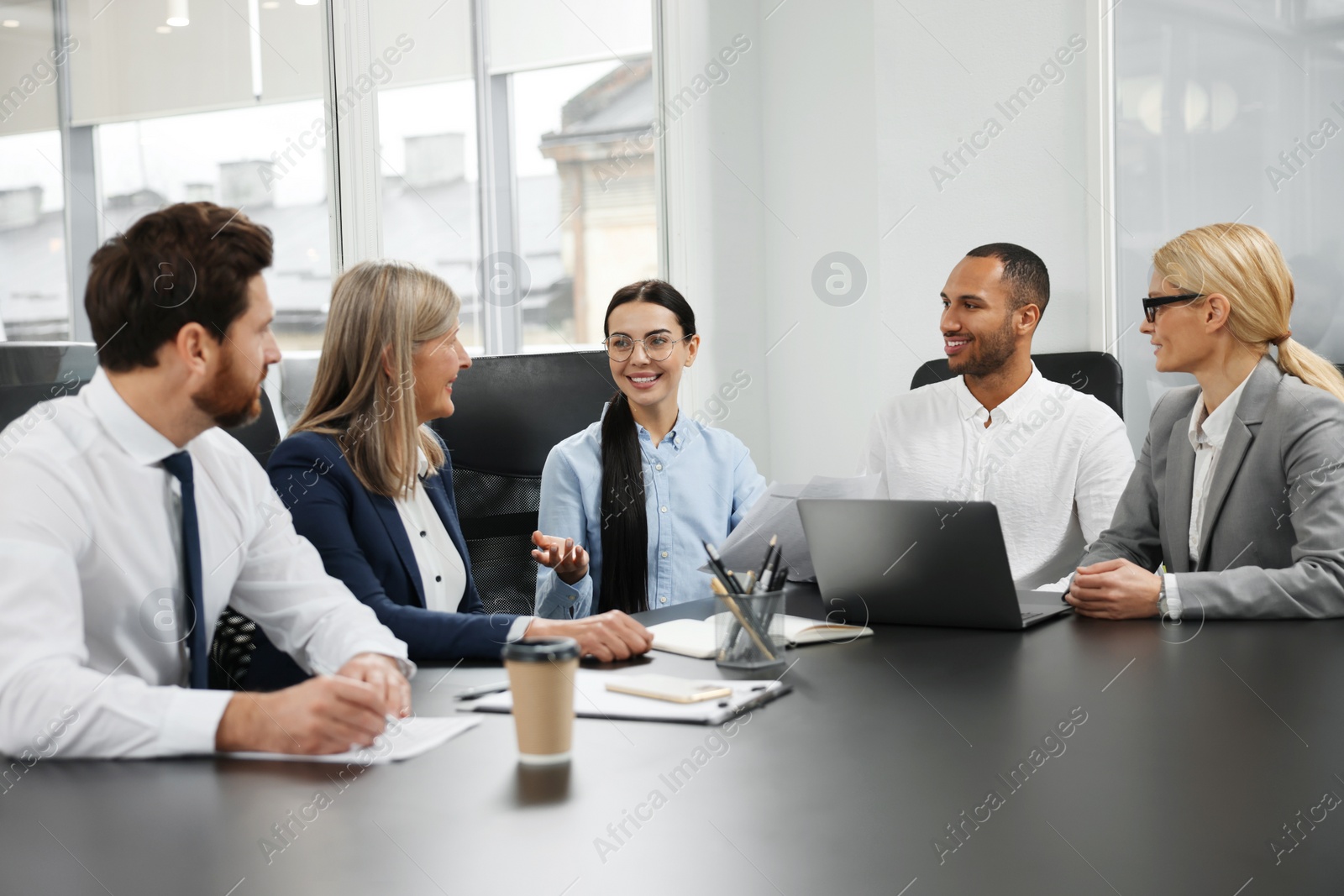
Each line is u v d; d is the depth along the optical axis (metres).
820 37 3.55
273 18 2.62
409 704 1.10
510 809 0.80
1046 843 0.72
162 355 1.15
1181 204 2.97
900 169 3.33
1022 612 1.52
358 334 1.64
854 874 0.67
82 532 1.12
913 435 2.42
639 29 3.54
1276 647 1.30
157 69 2.43
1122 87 3.01
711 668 1.26
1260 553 1.68
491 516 2.22
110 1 2.35
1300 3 2.78
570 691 0.92
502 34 3.16
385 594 1.52
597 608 2.19
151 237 1.14
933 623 1.49
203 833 0.76
